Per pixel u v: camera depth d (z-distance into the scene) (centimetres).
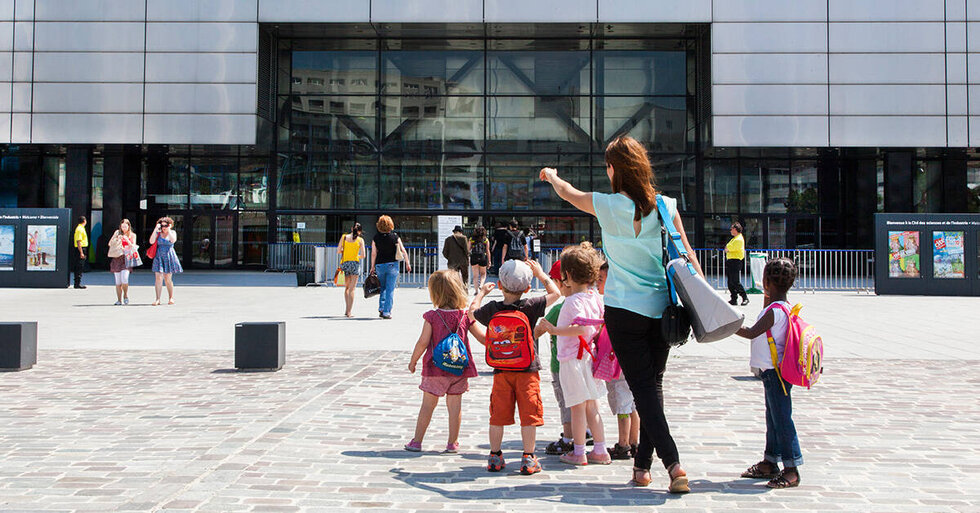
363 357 915
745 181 3017
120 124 2802
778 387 426
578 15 2789
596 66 2981
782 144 2759
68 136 2806
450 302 502
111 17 2814
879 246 2077
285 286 2303
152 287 2214
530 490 415
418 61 3008
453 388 498
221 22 2806
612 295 396
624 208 390
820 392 719
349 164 3006
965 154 2936
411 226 2986
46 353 931
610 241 397
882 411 632
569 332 445
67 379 755
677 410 630
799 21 2767
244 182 3125
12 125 2809
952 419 603
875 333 1220
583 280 452
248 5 2803
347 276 1391
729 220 3006
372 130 3005
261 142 2866
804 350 414
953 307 1717
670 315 379
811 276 2208
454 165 2986
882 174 2952
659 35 2936
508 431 567
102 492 398
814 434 551
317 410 615
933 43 2747
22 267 2097
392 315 1446
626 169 397
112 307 1572
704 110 2861
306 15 2805
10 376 771
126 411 606
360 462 467
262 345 815
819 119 2758
